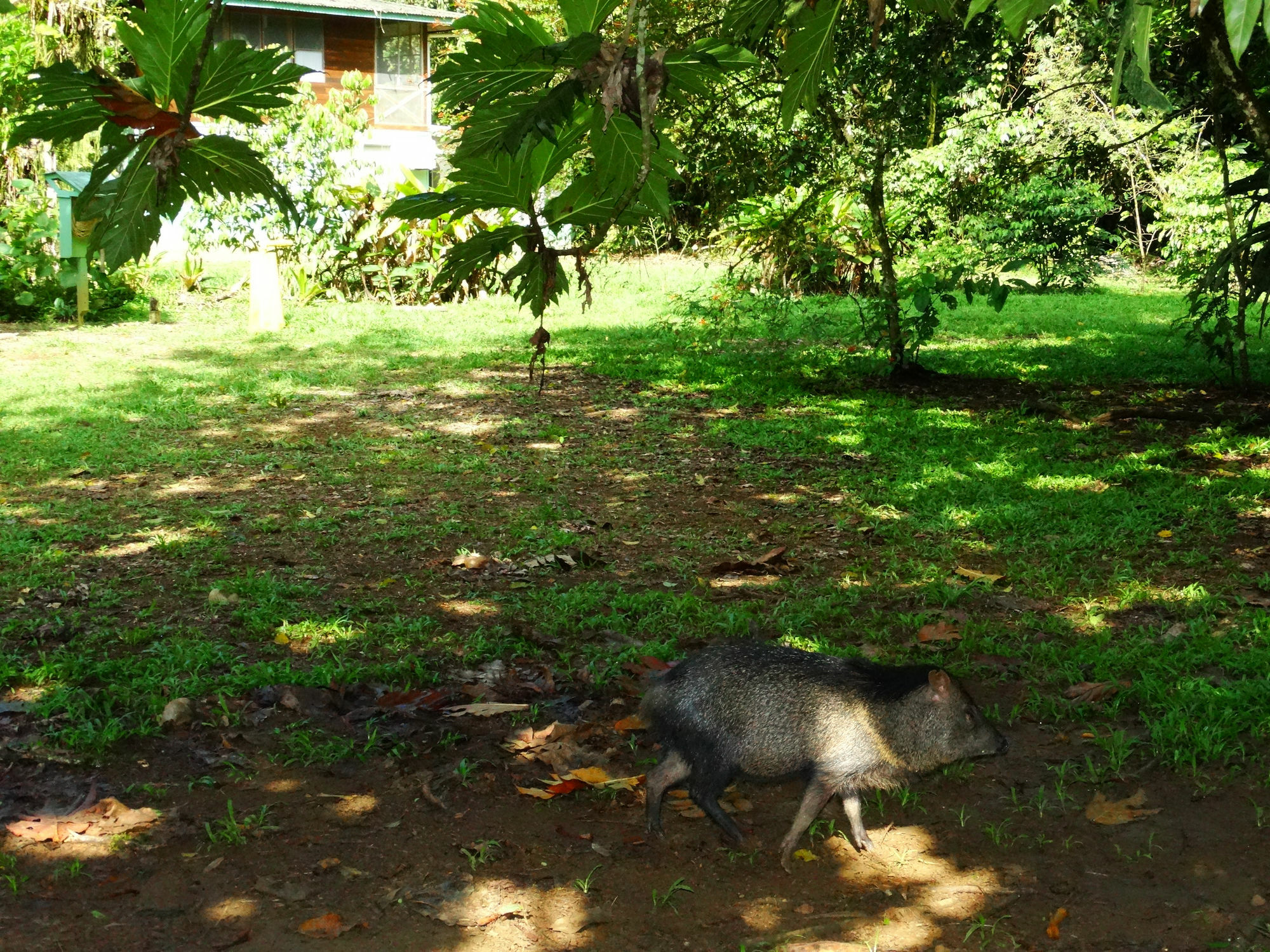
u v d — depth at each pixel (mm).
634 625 5703
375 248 18828
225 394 11461
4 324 15805
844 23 9406
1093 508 7473
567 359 13727
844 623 5707
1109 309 18953
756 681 3699
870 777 3650
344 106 18609
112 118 1635
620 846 3766
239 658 5168
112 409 10531
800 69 2104
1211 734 4340
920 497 7871
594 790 4129
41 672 4883
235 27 28516
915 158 11992
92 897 3387
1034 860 3670
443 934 3252
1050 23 10906
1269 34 1514
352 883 3500
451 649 5395
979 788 4168
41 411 10312
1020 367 13297
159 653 5176
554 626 5617
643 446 9562
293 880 3504
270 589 6043
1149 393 11750
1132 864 3609
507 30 1721
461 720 4668
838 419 10484
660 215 1961
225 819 3855
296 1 27828
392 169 20656
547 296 2092
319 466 8797
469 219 18219
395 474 8625
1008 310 18750
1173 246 20578
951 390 12031
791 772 3686
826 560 6691
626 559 6754
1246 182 10258
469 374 12734
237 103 1662
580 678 5047
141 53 1595
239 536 7070
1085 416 10602
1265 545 6730
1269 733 4383
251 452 9211
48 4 17469
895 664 5156
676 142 10617
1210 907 3344
